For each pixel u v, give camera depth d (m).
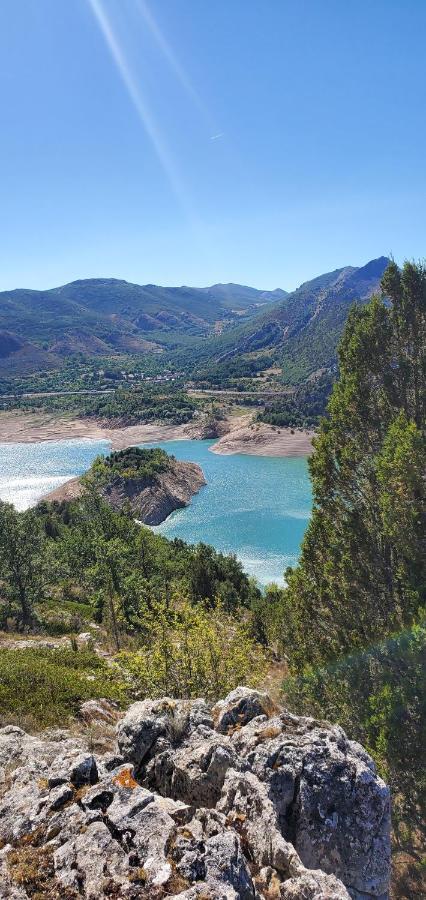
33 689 16.75
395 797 14.72
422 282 19.89
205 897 5.77
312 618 20.88
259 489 109.31
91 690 17.33
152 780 9.05
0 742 10.86
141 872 6.16
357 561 19.03
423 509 16.41
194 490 108.38
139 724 9.81
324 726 9.69
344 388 22.27
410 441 16.61
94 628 40.66
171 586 43.38
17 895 5.90
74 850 6.57
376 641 17.25
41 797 7.80
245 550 75.81
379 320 20.73
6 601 42.44
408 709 14.61
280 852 6.91
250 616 39.97
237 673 17.81
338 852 7.76
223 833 6.83
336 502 20.83
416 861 14.47
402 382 20.23
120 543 41.31
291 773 8.35
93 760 8.51
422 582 16.25
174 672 17.72
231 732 9.91
